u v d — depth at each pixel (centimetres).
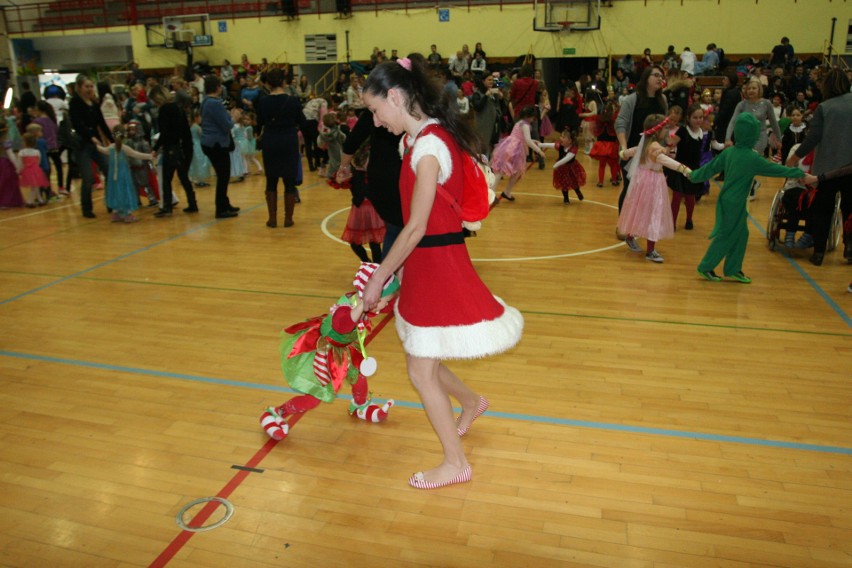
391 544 247
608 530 253
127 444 317
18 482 287
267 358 414
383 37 1964
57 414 346
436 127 246
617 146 1012
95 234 755
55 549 245
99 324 474
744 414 338
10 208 934
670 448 308
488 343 250
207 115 788
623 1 1791
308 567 236
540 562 237
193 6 2177
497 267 602
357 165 449
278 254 659
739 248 539
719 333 444
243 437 323
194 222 813
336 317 281
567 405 350
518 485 282
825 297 513
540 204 899
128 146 837
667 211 601
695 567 234
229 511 266
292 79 1752
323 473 293
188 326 469
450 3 1900
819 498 271
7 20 2306
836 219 616
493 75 1549
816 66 1598
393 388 375
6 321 482
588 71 2159
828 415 337
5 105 1780
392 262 237
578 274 579
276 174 756
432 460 303
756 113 809
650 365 397
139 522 260
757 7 1725
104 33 2216
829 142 564
